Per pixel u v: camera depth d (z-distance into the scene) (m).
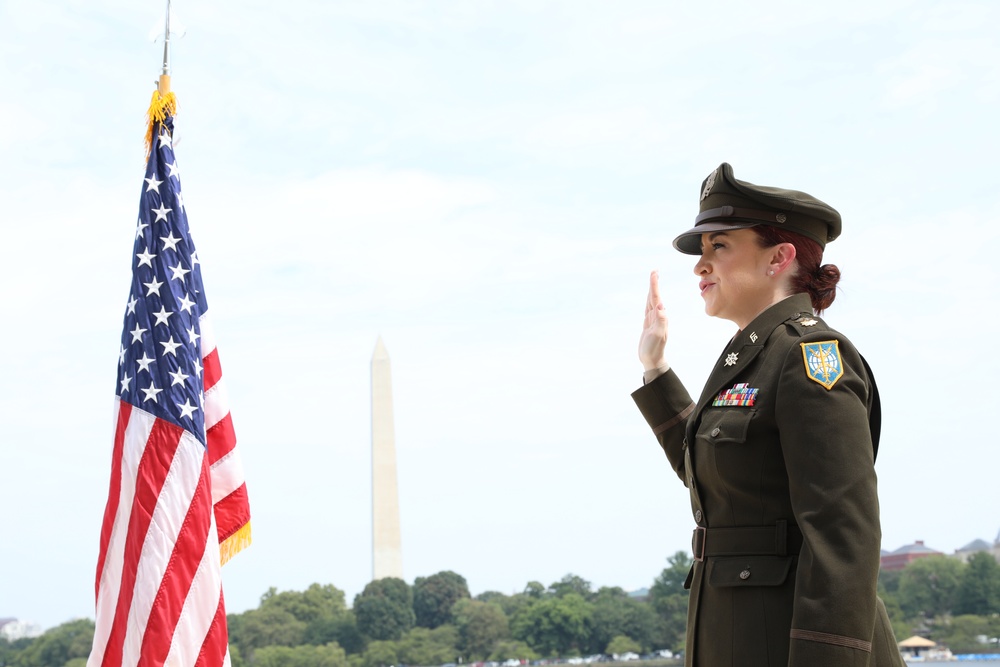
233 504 10.61
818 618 4.38
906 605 128.50
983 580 125.56
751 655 4.76
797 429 4.70
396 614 167.62
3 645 184.75
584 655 165.75
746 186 5.27
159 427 10.13
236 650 165.12
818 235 5.32
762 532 4.88
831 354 4.82
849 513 4.51
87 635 170.62
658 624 160.75
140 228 10.76
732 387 5.09
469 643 168.25
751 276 5.30
